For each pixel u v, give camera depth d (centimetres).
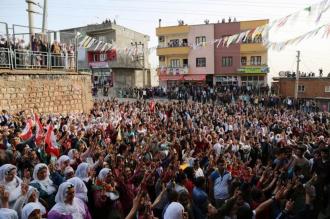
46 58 1708
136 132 1248
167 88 3762
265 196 586
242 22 3878
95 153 738
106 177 513
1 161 600
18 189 465
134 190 596
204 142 1010
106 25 3750
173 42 4309
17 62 1540
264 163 1030
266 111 2531
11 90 1454
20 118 1263
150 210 473
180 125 1468
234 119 1836
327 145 884
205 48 4119
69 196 419
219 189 661
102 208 488
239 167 741
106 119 1548
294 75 3831
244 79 4059
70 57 1888
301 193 573
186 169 636
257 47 3884
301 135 1348
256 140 1157
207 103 3122
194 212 535
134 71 4384
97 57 3738
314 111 2930
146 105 2341
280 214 511
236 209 479
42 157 764
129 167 695
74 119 1397
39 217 383
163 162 779
